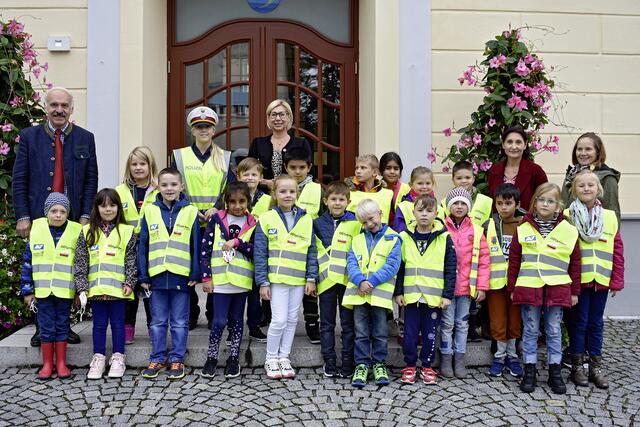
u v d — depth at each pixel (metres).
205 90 6.14
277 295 3.84
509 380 3.88
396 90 5.57
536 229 3.76
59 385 3.68
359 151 6.12
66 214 3.84
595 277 3.77
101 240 3.82
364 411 3.34
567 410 3.39
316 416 3.27
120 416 3.25
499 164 4.52
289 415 3.28
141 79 5.43
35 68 5.42
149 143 5.61
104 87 5.42
